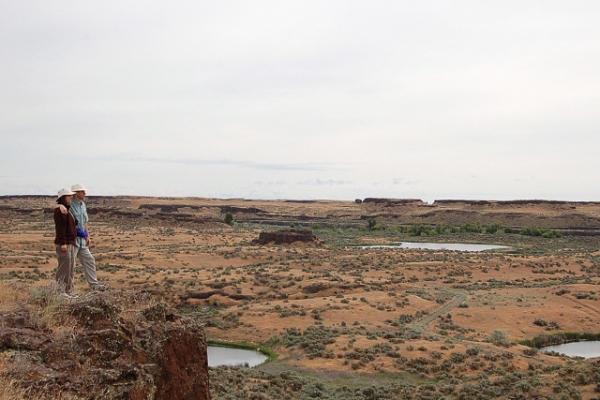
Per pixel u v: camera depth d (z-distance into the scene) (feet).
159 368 38.86
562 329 174.19
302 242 392.27
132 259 278.46
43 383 30.25
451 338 149.28
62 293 40.57
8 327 33.47
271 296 204.33
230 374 103.24
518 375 108.78
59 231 46.52
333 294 208.54
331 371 119.34
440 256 324.39
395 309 185.37
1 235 352.90
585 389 90.68
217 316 176.04
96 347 35.58
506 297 212.02
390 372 117.70
